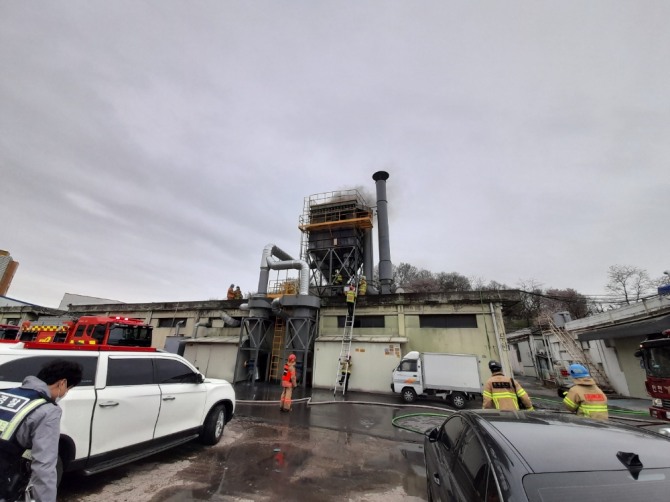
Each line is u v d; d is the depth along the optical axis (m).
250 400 12.73
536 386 24.94
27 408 2.40
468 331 16.97
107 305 26.98
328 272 26.83
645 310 15.12
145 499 4.33
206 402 6.54
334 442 7.46
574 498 2.00
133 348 5.60
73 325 12.64
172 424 5.66
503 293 16.81
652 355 9.85
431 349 17.25
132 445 4.89
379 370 16.81
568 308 48.34
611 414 12.02
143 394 5.17
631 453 2.32
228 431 7.90
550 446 2.47
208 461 5.81
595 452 2.40
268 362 20.50
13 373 3.94
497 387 5.22
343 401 13.39
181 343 21.22
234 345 20.08
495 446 2.54
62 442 4.11
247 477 5.21
